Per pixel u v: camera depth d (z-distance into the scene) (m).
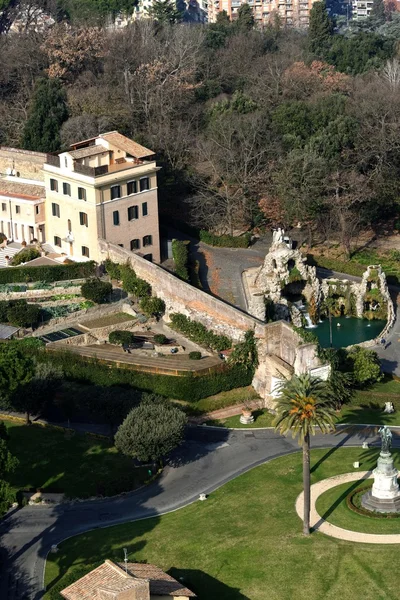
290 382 124.12
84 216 185.25
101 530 127.38
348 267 199.00
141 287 179.25
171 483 137.38
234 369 157.88
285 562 118.88
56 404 154.88
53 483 137.25
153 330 174.38
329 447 143.50
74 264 183.50
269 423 151.50
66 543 125.00
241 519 127.56
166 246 195.75
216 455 143.75
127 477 136.75
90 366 159.62
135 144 191.75
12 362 143.38
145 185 188.62
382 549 119.94
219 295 184.38
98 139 190.62
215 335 167.25
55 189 189.50
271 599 113.94
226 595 114.69
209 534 124.75
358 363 158.12
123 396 147.62
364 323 187.62
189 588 115.75
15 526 129.00
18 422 152.38
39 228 193.50
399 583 114.75
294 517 127.06
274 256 185.75
